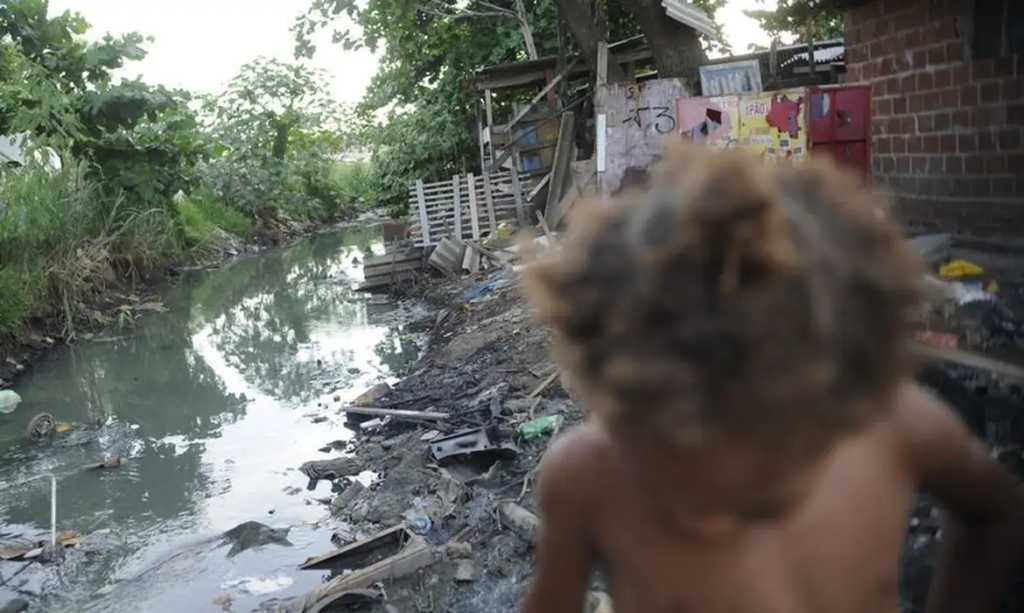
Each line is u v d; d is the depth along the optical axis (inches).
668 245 24.4
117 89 605.3
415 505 197.2
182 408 321.7
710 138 218.5
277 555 193.3
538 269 28.6
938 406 39.5
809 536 34.1
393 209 711.7
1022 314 79.2
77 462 268.8
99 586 188.5
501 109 651.5
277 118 942.4
